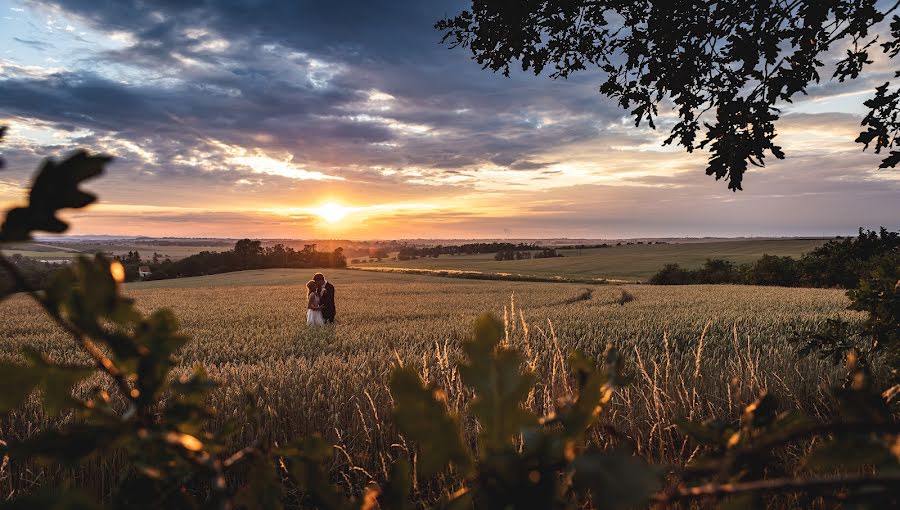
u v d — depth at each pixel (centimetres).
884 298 252
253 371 693
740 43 289
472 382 45
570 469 42
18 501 31
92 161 33
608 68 366
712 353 890
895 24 297
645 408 410
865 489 40
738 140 306
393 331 1353
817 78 298
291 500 244
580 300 2883
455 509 43
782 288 3691
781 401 490
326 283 1664
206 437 53
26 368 39
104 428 42
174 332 44
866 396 48
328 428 437
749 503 42
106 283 38
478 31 382
